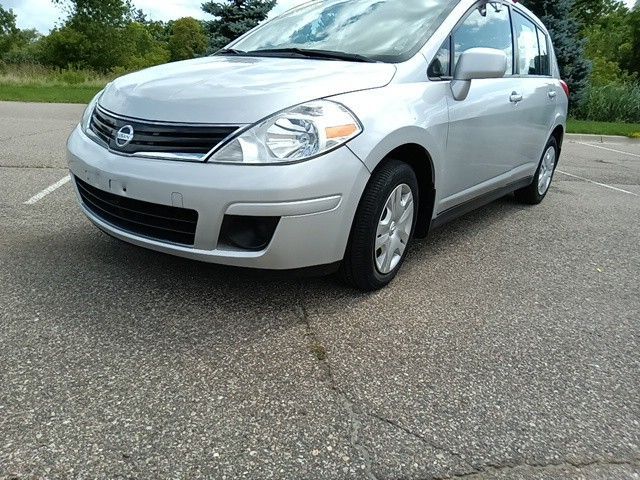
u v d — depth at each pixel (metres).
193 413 1.88
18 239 3.37
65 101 13.61
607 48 38.56
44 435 1.73
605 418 2.00
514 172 4.32
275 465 1.67
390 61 2.97
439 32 3.17
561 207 5.29
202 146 2.33
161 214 2.43
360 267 2.72
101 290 2.74
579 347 2.51
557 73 5.21
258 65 2.89
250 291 2.82
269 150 2.29
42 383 1.98
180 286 2.83
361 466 1.69
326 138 2.36
